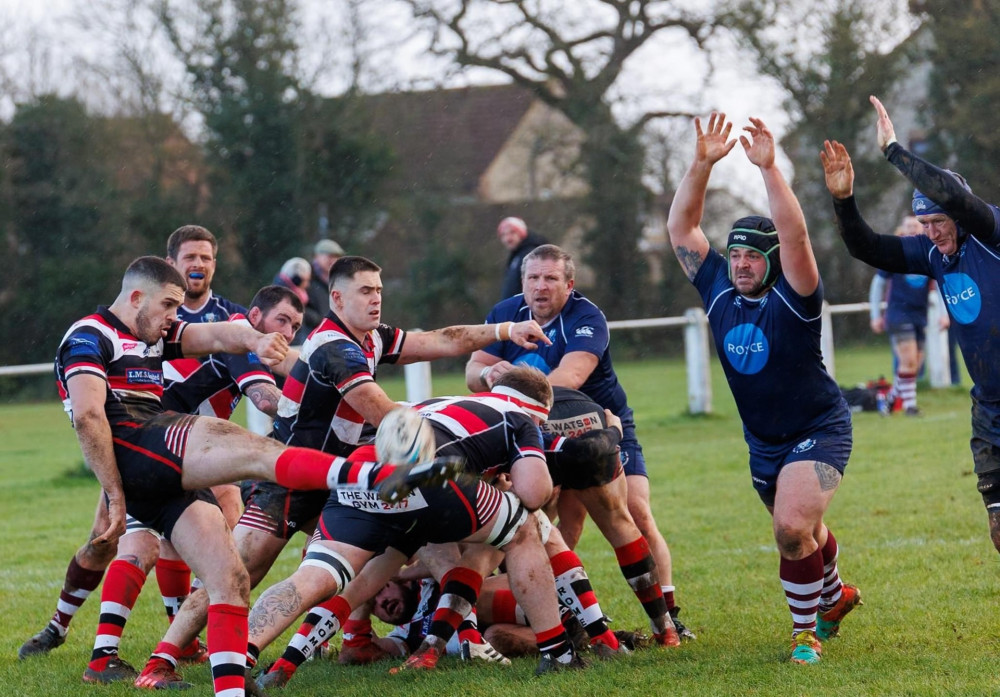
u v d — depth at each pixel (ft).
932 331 207.62
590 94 382.42
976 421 61.87
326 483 51.55
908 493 111.04
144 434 52.80
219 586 52.31
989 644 60.34
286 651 57.77
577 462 61.82
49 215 355.97
